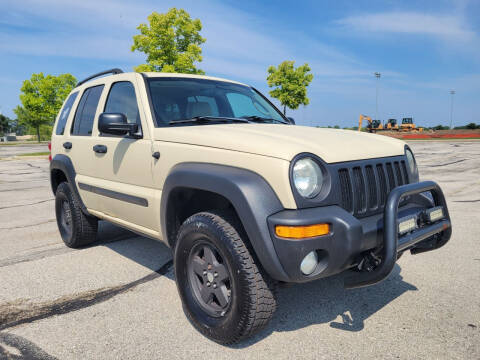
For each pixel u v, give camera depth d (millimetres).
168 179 2688
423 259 3830
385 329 2555
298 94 29906
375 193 2621
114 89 3699
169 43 20375
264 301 2234
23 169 15781
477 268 3564
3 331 2639
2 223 5891
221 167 2420
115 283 3428
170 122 3115
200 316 2525
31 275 3643
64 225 4613
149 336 2539
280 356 2279
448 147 24484
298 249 2086
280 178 2170
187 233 2525
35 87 35594
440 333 2490
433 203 2775
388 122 48750
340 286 3248
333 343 2404
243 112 3705
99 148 3633
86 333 2592
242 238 2271
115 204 3506
